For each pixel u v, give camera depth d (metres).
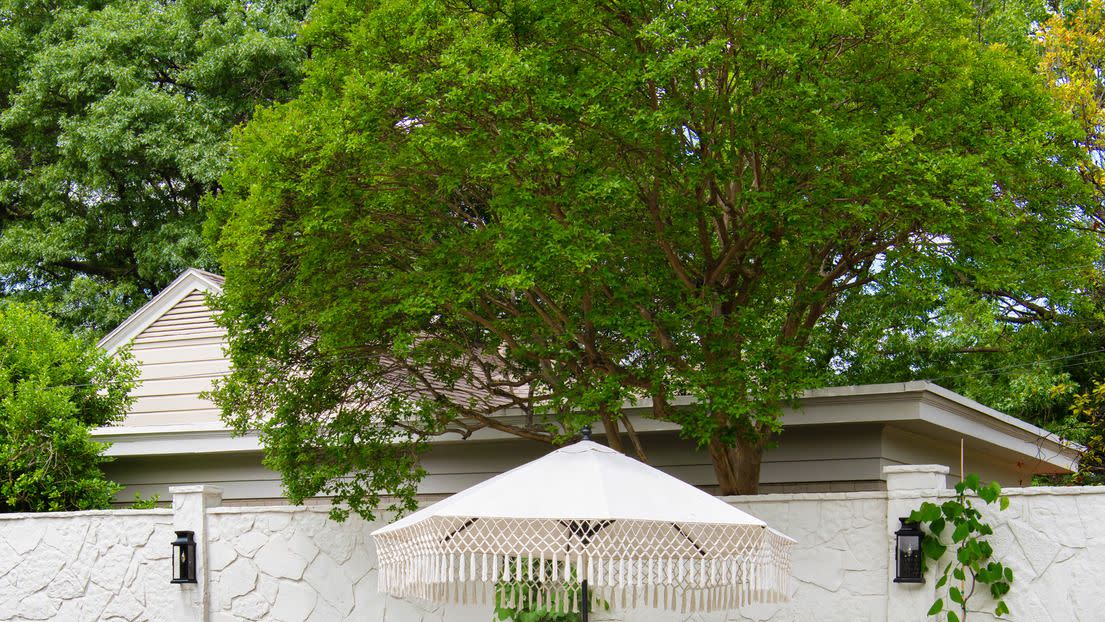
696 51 8.64
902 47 9.59
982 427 13.36
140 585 10.55
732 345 9.74
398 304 9.29
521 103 8.83
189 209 27.58
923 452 13.70
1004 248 9.38
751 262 11.05
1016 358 17.86
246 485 14.80
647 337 10.30
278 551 10.16
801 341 11.19
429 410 10.72
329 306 9.75
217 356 15.99
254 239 9.27
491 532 5.80
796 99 8.91
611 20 9.51
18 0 28.47
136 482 15.45
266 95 26.41
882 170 8.81
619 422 12.64
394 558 6.38
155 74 26.75
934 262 9.99
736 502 8.52
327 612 9.88
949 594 7.48
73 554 10.89
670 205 9.88
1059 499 7.31
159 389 16.16
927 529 7.74
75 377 14.06
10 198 27.34
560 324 10.50
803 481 12.67
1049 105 10.09
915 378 17.88
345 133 8.93
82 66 25.91
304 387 10.67
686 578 6.20
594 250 8.77
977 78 9.81
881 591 7.95
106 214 26.98
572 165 9.03
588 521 5.74
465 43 8.86
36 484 12.96
